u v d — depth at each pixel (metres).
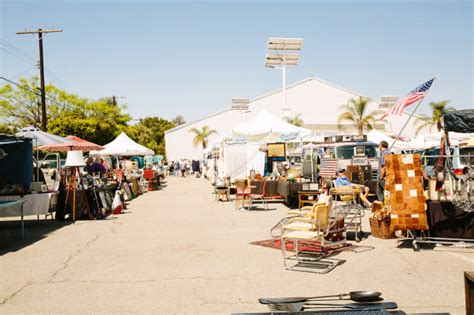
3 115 45.88
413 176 7.77
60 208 12.73
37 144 15.02
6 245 8.99
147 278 6.23
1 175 13.33
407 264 6.78
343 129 58.41
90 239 9.54
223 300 5.21
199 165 48.81
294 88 58.53
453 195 7.83
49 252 8.20
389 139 26.12
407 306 4.89
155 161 51.56
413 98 9.89
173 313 4.80
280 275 6.27
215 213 14.02
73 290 5.71
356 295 3.36
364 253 7.59
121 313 4.83
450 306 4.88
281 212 14.00
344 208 8.89
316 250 7.89
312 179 19.81
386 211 8.81
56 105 46.84
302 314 2.79
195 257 7.53
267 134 17.25
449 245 8.04
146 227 11.17
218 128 62.38
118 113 51.31
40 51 29.45
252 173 19.36
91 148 16.39
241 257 7.48
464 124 8.16
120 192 15.02
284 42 35.22
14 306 5.13
